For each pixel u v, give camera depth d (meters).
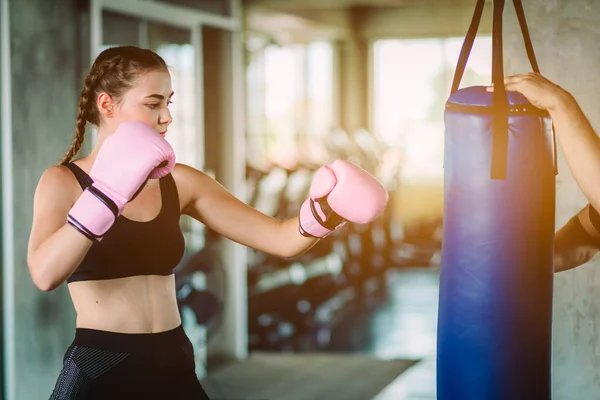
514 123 1.83
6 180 3.38
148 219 1.89
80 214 1.66
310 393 4.47
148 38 4.44
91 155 1.93
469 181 1.88
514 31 2.54
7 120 3.37
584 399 2.57
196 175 2.04
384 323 6.60
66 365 1.83
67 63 3.73
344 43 12.44
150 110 1.89
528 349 1.89
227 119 5.13
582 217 2.23
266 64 10.70
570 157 1.83
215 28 5.07
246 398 4.39
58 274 1.68
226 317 5.25
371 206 1.90
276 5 9.75
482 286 1.88
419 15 12.33
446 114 1.93
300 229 1.99
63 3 3.70
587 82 2.49
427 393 4.45
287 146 10.85
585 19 2.48
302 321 6.43
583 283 2.55
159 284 1.91
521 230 1.86
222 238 5.12
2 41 3.36
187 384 1.90
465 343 1.91
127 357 1.83
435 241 11.05
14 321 3.41
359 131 10.90
